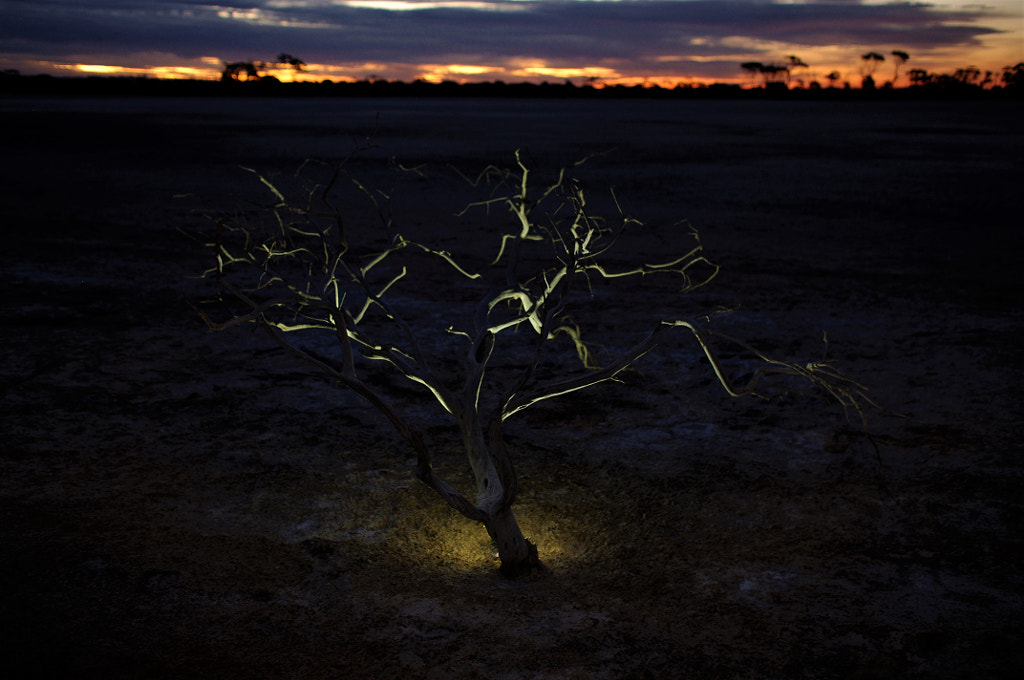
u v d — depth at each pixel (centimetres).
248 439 459
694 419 502
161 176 1716
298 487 402
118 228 1129
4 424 462
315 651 273
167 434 461
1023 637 285
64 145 2400
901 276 910
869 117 5625
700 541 355
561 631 286
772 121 4866
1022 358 613
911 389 548
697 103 9644
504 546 321
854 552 346
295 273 895
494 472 328
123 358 591
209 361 593
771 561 338
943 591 315
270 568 326
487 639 281
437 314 748
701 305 783
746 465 436
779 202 1501
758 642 281
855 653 276
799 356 623
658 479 419
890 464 436
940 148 2795
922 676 264
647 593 313
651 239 1129
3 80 8944
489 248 1051
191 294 788
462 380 570
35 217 1191
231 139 2725
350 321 342
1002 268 953
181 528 357
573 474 426
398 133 3170
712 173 1969
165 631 282
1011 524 370
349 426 483
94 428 465
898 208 1437
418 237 1113
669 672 265
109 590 306
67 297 758
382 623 289
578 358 622
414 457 443
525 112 5734
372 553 341
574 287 851
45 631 280
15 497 378
